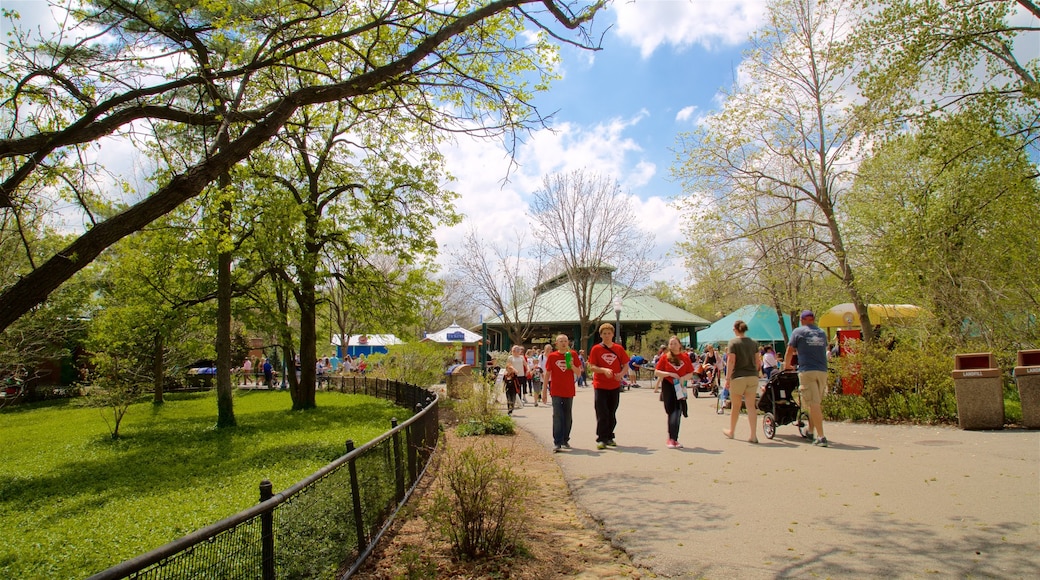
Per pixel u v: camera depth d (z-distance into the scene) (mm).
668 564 4730
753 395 10273
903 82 13930
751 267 20891
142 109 5594
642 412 16312
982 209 13336
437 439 10883
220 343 18406
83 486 10539
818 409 9648
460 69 7121
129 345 23312
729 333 30500
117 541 6930
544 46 7961
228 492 9250
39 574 5871
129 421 22078
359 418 18734
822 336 9750
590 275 39625
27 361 21234
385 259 38500
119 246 20875
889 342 15867
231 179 13422
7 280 14234
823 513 5793
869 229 19453
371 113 7621
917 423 11297
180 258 18562
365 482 5531
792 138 19688
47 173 6234
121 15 6426
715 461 8672
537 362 24297
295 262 20203
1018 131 13062
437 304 24016
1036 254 12875
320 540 4414
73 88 5777
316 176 20812
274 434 15977
